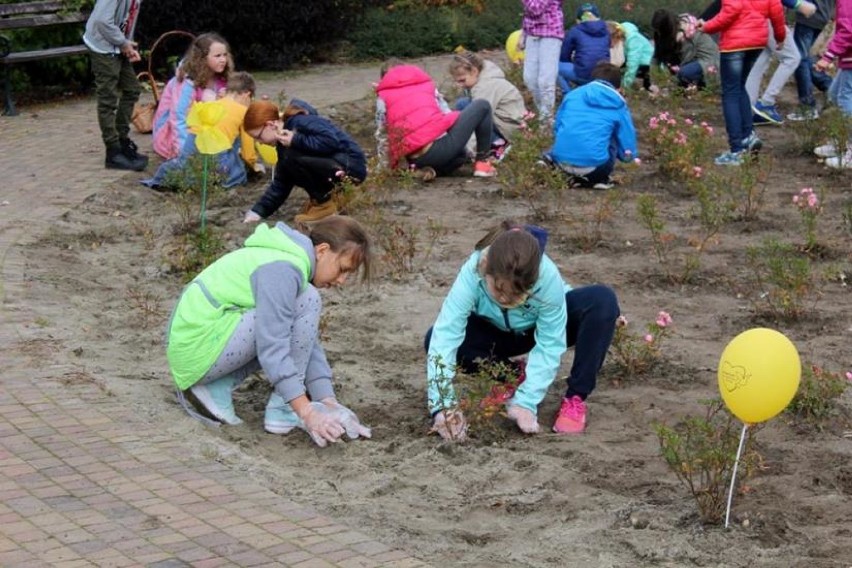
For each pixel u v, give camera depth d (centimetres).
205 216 1047
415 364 710
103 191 1119
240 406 638
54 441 558
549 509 514
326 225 592
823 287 858
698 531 492
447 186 1174
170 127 1194
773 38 1466
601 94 1148
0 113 1546
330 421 577
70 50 1605
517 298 551
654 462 571
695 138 1234
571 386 612
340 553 451
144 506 492
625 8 2167
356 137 1410
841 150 1225
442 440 589
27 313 753
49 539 461
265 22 1880
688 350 734
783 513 512
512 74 1703
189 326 584
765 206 1088
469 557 459
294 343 586
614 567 456
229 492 509
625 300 832
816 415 625
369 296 832
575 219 1038
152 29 1788
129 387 638
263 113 991
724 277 880
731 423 607
